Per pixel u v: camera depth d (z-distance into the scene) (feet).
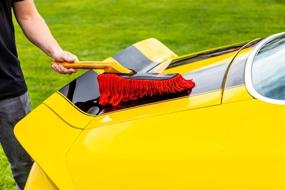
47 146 7.52
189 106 7.12
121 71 8.48
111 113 7.61
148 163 6.70
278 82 6.98
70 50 26.63
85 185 6.89
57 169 7.15
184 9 36.47
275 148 6.28
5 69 9.37
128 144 6.95
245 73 7.32
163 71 8.75
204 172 6.41
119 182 6.75
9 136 9.79
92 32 30.63
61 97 8.42
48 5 39.70
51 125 7.85
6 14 9.28
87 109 7.93
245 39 27.99
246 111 6.72
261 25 31.14
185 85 7.51
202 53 9.17
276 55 7.57
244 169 6.28
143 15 35.09
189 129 6.78
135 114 7.37
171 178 6.53
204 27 30.91
